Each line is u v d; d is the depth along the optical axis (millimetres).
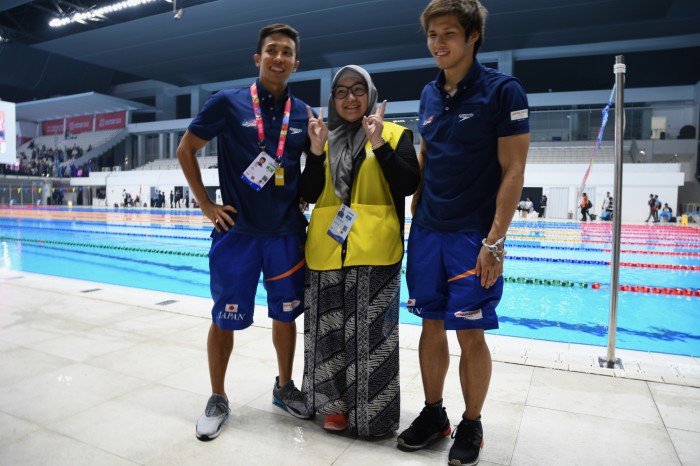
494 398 2084
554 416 1914
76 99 31703
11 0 21547
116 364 2457
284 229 1894
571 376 2322
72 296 4020
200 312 3514
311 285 1851
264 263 1901
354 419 1766
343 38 24281
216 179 22906
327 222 1814
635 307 5023
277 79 1841
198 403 2021
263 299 5414
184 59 28109
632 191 17188
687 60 23656
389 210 1801
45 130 38500
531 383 2240
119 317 3373
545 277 6672
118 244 10305
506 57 24438
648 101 21578
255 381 2275
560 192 18016
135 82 35219
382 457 1638
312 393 1849
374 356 1743
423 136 1748
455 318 1604
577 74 25750
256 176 1829
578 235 12055
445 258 1666
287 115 1890
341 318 1808
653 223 16234
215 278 1902
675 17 20312
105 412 1922
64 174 31516
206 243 10531
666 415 1912
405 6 20625
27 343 2770
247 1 20547
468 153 1615
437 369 1756
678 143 19938
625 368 2480
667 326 4328
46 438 1710
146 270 7305
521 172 1546
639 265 7617
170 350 2680
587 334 4059
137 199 26469
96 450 1637
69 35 25297
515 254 8859
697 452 1637
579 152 19516
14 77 31422
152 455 1611
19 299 3885
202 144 1881
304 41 24781
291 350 1991
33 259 8273
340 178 1795
